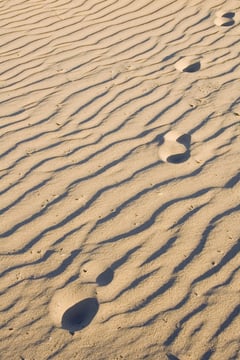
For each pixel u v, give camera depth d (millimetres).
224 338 2971
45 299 3283
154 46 6387
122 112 5129
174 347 2947
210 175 4184
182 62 5973
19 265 3537
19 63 6242
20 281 3420
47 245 3680
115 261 3512
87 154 4566
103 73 5871
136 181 4199
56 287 3357
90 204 4004
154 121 4945
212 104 5109
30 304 3260
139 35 6688
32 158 4559
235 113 4926
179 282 3322
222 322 3055
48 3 7852
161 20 7035
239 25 6660
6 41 6797
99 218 3869
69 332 3068
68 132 4887
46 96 5516
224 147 4488
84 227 3803
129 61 6094
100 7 7586
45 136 4852
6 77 5957
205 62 5910
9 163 4520
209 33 6559
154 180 4191
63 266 3504
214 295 3215
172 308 3164
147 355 2914
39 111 5254
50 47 6559
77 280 3393
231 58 5934
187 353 2910
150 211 3891
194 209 3871
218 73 5660
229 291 3230
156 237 3668
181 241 3613
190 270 3395
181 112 5035
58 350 2971
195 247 3559
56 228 3814
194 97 5262
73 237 3727
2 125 5066
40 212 3969
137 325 3078
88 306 3230
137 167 4359
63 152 4613
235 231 3648
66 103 5355
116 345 2977
